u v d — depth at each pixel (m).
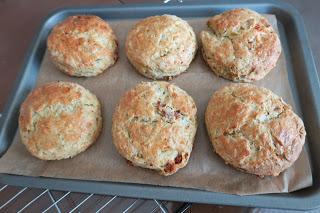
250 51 0.26
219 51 0.26
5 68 0.32
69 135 0.24
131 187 0.22
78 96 0.25
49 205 0.24
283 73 0.27
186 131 0.23
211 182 0.22
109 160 0.24
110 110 0.27
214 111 0.24
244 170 0.22
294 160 0.22
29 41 0.33
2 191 0.24
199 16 0.31
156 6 0.31
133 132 0.23
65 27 0.28
